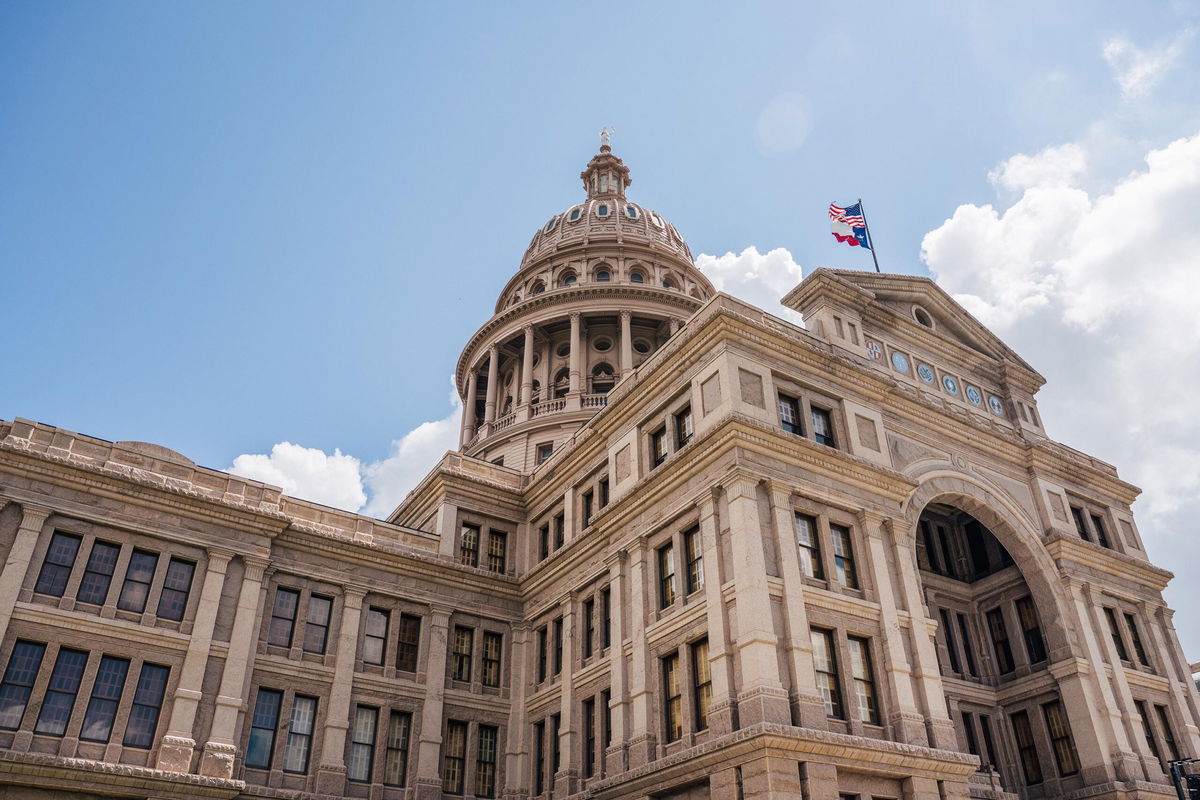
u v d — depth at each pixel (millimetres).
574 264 75375
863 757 28031
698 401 34500
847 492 33969
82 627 32500
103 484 34812
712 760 27938
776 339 35281
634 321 69938
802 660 28688
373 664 38812
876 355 41438
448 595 41906
